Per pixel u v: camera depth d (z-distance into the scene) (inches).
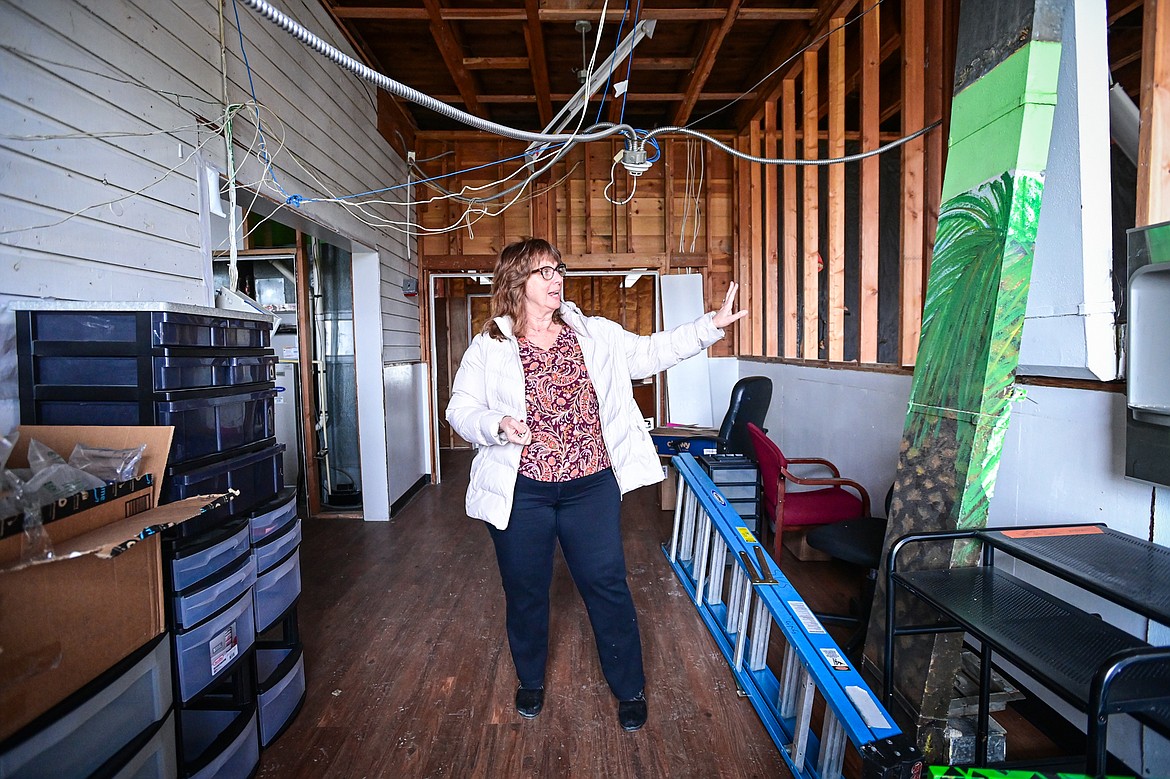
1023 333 71.6
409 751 67.4
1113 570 45.8
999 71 63.5
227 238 85.2
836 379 131.4
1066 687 39.0
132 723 45.3
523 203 206.4
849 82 167.5
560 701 76.4
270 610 67.1
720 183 207.9
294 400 171.2
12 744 34.7
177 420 52.2
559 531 68.1
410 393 195.5
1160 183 56.8
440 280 223.0
